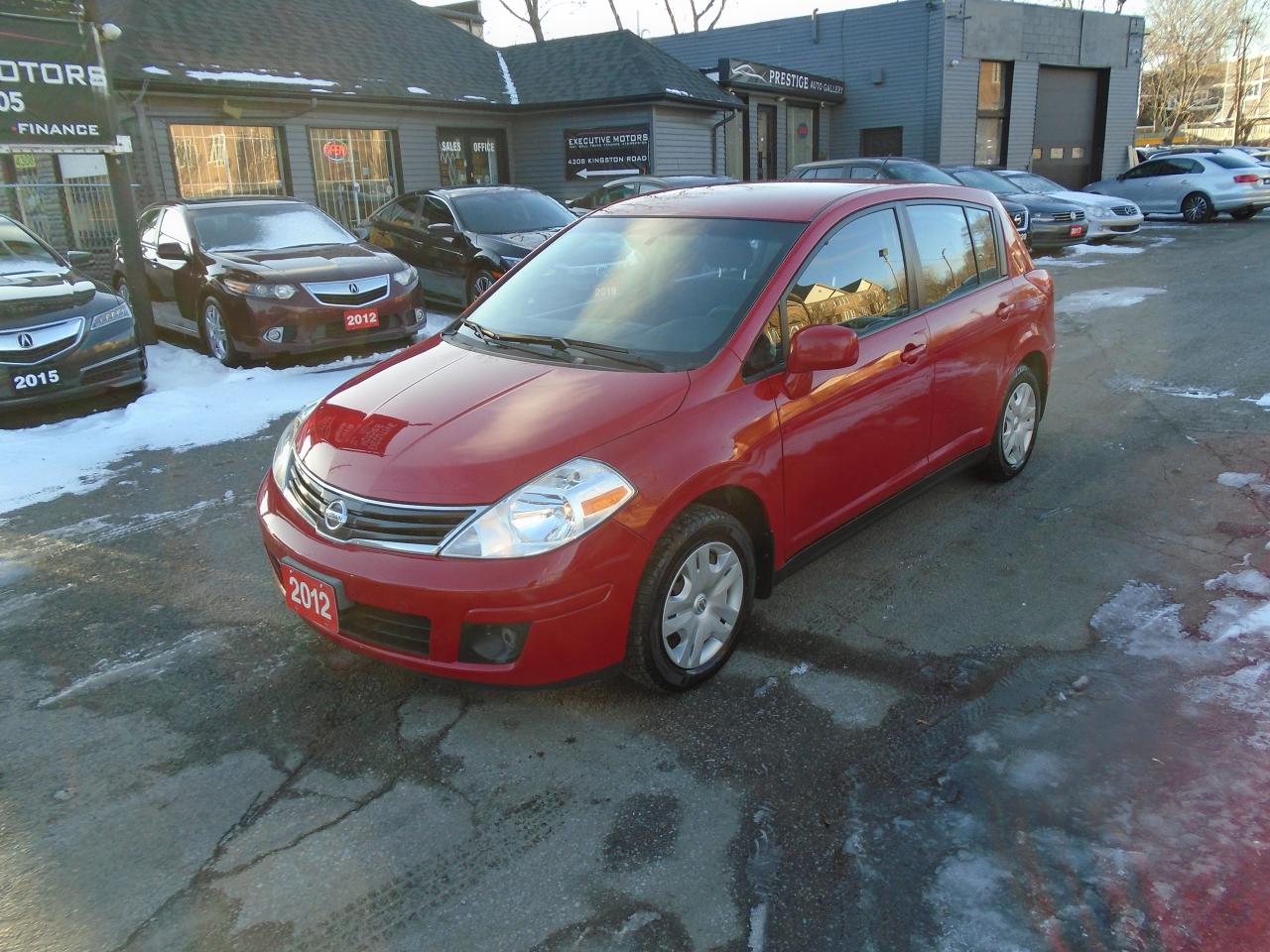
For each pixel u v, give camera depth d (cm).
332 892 239
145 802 276
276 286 811
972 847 248
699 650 323
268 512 329
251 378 809
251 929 228
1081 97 2739
